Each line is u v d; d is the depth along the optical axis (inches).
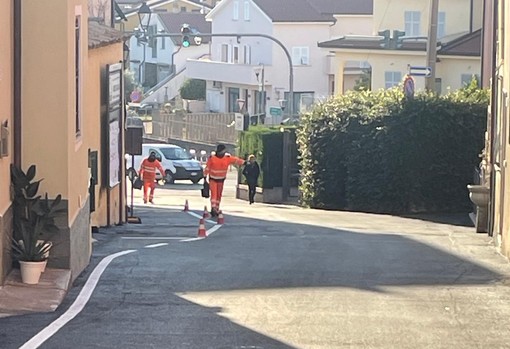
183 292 492.4
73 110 530.9
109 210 928.3
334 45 2052.2
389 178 1248.8
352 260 633.6
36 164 508.7
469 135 1237.1
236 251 682.8
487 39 1275.8
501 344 373.4
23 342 366.3
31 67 507.8
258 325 406.9
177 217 1104.2
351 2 2859.3
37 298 451.8
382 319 422.9
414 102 1234.0
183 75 3228.3
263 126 1701.5
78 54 582.2
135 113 2842.0
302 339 378.9
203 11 3937.0
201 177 1989.4
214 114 2657.5
